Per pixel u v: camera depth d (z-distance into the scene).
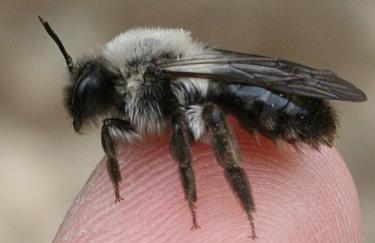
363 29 0.12
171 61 0.07
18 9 0.12
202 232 0.07
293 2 0.12
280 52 0.12
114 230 0.08
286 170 0.08
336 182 0.08
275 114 0.07
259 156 0.08
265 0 0.12
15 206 0.11
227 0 0.12
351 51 0.12
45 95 0.12
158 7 0.12
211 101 0.07
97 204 0.08
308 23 0.12
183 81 0.07
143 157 0.08
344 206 0.08
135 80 0.07
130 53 0.07
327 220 0.08
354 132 0.11
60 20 0.12
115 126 0.07
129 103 0.07
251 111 0.07
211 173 0.08
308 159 0.08
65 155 0.11
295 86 0.07
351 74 0.12
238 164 0.07
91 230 0.08
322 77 0.07
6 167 0.11
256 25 0.12
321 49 0.12
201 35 0.12
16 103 0.11
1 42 0.12
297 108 0.07
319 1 0.12
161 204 0.08
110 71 0.07
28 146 0.11
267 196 0.08
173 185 0.08
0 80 0.12
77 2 0.12
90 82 0.07
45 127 0.11
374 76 0.12
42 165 0.11
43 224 0.10
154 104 0.07
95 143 0.11
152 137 0.08
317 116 0.07
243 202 0.07
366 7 0.12
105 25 0.12
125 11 0.12
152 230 0.07
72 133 0.11
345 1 0.12
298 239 0.07
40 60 0.12
